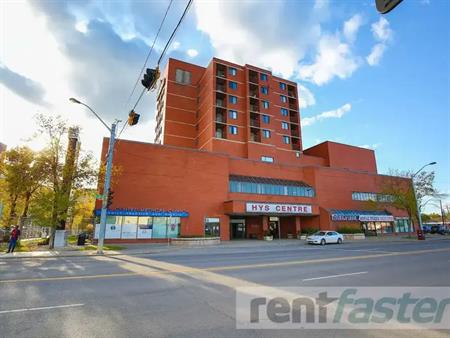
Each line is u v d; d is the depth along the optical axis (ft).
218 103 170.30
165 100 182.60
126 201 95.96
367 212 150.30
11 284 27.50
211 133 156.97
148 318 17.67
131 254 61.57
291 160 179.11
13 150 85.20
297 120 195.11
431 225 196.65
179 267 39.29
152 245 86.74
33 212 72.64
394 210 164.66
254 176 130.41
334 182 146.51
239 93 172.04
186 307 20.04
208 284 27.63
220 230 111.55
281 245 91.20
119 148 98.58
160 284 27.63
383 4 9.45
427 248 71.36
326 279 30.19
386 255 54.75
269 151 168.14
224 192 115.85
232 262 45.06
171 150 108.06
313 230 126.00
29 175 77.77
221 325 16.61
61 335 14.98
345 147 193.88
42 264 43.55
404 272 34.71
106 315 18.22
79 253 59.98
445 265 40.75
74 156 77.41
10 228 90.43
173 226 102.12
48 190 76.89
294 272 34.76
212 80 166.20
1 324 16.56
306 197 135.13
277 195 127.85
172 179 105.70
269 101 178.60
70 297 22.63
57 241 75.51
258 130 171.01
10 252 60.95
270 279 30.19
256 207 114.01
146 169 101.81
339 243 99.50
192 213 106.63
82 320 17.28
